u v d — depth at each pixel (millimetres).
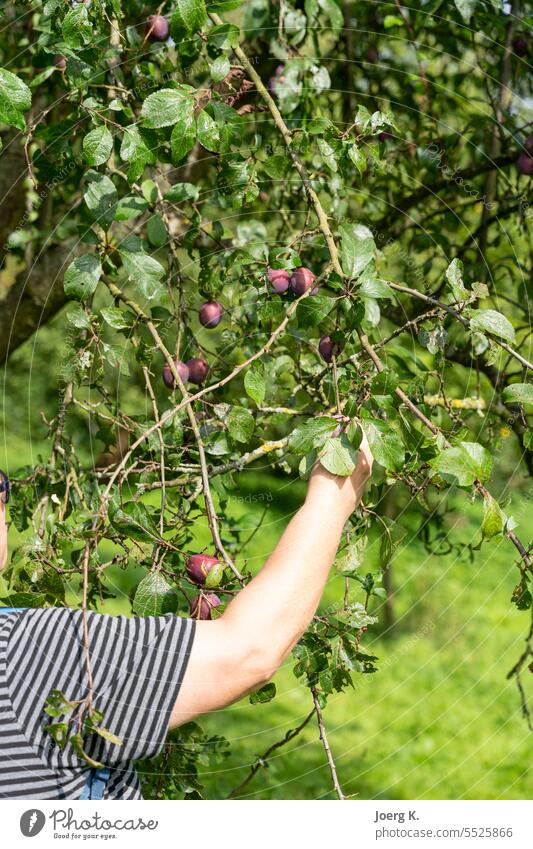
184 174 2035
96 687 913
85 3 1259
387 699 3930
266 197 2064
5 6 1648
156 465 1420
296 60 1718
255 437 1541
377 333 1600
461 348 1783
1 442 4500
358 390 1138
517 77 2178
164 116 1185
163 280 1652
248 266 1625
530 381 1867
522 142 2117
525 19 1975
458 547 2127
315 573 974
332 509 1012
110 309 1347
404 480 1148
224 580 1168
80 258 1306
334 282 1159
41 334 4137
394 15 2162
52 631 937
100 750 926
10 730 908
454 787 3240
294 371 1682
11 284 2664
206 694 921
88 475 1659
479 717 3766
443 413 1886
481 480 1018
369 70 2334
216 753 1578
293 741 3514
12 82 1140
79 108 1359
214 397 1560
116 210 1319
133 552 1252
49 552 1339
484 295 1095
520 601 1109
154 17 1509
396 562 4965
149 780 1580
